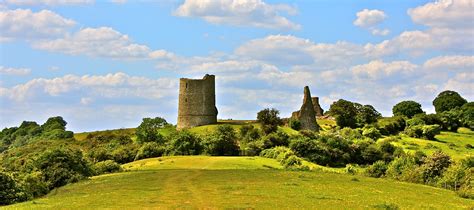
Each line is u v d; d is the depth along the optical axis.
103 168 116.56
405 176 107.44
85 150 162.38
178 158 135.25
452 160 112.19
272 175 95.19
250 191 70.12
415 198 69.69
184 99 193.25
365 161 153.25
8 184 77.62
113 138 185.75
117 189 74.94
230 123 195.88
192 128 187.38
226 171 104.81
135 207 54.91
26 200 77.44
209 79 195.38
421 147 172.88
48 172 97.06
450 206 62.75
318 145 146.25
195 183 81.62
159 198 62.84
